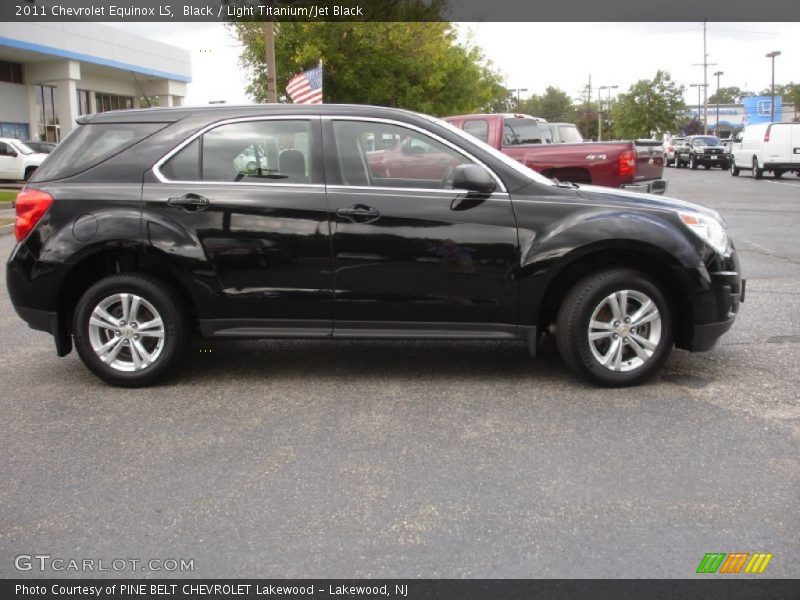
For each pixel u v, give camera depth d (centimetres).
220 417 466
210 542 320
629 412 465
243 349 625
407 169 516
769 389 505
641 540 318
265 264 504
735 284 510
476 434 433
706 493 358
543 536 322
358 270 502
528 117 1412
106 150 521
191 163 514
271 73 1708
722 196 2036
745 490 361
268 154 514
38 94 3494
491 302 503
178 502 355
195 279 504
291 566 302
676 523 331
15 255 517
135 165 514
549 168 1265
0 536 327
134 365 519
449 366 570
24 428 450
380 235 499
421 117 521
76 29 3359
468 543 317
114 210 505
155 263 530
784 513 339
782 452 404
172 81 4200
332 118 516
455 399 495
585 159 1242
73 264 506
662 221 498
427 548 313
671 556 305
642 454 403
